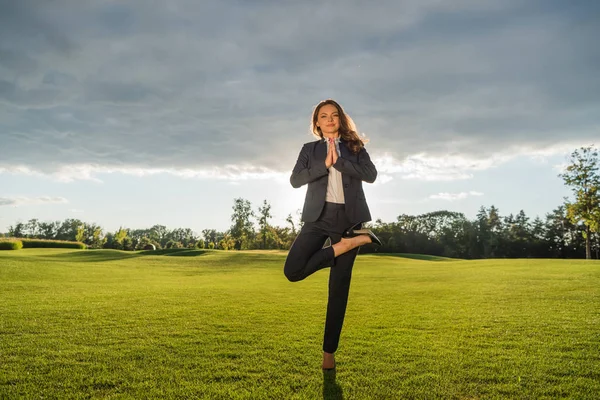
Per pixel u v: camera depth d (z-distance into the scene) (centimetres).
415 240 5744
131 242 6438
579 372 299
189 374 293
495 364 319
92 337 416
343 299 303
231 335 429
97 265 2173
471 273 1494
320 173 300
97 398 247
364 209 307
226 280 1436
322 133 338
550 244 5338
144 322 505
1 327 470
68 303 690
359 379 283
